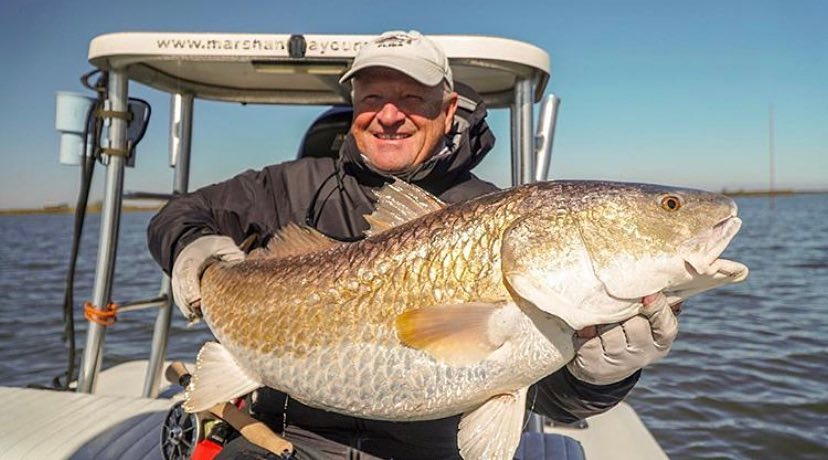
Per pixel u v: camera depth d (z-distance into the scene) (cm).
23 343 309
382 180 110
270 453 84
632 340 75
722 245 74
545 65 130
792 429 196
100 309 142
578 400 85
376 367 76
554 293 73
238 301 84
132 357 283
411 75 101
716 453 182
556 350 75
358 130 108
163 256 97
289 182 114
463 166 110
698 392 228
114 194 141
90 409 125
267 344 81
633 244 74
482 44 124
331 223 110
